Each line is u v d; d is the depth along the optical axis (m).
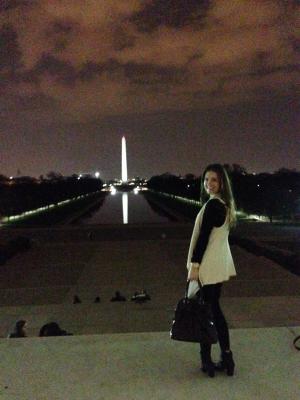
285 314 15.54
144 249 35.03
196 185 114.25
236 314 15.64
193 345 6.08
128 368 5.46
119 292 21.20
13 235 43.91
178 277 24.91
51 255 33.12
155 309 16.80
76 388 5.01
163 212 81.12
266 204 67.56
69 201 117.88
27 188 108.88
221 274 4.98
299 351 5.80
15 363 5.62
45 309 17.39
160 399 4.75
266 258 29.73
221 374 5.27
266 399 4.71
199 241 4.91
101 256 32.34
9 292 22.30
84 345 6.12
